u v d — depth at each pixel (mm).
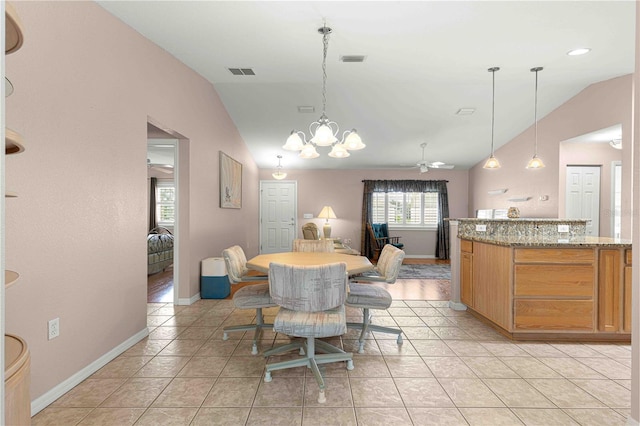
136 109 2705
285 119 5344
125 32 2568
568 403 1884
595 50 3133
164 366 2299
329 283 1916
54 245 1908
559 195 4895
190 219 3766
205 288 4055
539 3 2355
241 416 1741
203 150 4109
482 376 2182
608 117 4059
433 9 2434
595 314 2719
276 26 2682
